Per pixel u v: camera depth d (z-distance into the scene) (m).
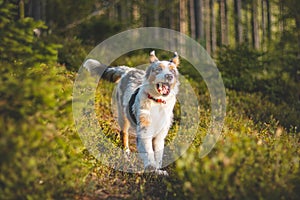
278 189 5.35
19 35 6.14
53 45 6.39
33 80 5.64
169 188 6.09
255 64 15.00
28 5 15.38
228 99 12.40
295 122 10.88
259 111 11.56
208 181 5.39
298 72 14.92
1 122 4.95
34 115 5.26
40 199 5.44
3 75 5.51
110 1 17.80
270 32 17.92
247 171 5.50
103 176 7.14
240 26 21.69
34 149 5.34
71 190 6.01
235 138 6.11
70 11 17.92
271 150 6.28
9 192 5.04
